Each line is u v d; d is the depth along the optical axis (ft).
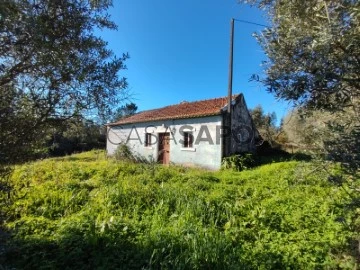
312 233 15.58
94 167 36.09
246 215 18.80
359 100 7.73
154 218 16.94
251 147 52.11
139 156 60.59
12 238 10.84
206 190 25.59
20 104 8.14
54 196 20.92
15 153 8.32
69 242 13.82
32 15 7.35
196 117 48.42
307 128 11.02
